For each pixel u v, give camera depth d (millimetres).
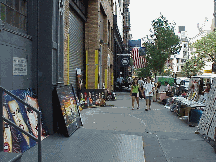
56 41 6281
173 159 4531
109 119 8758
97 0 15461
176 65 90938
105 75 20703
